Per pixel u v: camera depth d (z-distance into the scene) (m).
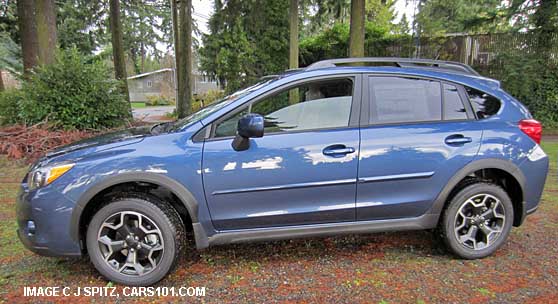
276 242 3.42
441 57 13.61
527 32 12.14
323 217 2.85
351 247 3.31
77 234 2.58
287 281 2.72
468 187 2.97
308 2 12.77
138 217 2.65
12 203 4.59
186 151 2.65
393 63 3.34
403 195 2.89
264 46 15.42
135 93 43.06
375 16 23.08
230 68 15.45
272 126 2.79
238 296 2.52
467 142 2.91
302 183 2.75
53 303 2.45
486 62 12.96
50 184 2.54
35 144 7.31
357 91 2.90
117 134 3.13
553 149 8.17
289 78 2.88
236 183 2.69
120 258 2.71
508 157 2.96
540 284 2.64
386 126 2.86
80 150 2.71
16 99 8.95
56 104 8.45
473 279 2.72
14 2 15.91
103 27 21.31
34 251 2.61
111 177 2.55
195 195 2.66
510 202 3.06
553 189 5.01
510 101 3.11
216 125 2.74
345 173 2.79
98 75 9.05
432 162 2.87
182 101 14.30
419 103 2.96
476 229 3.04
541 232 3.57
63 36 21.91
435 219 2.99
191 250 3.27
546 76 11.82
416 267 2.92
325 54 15.27
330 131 2.80
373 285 2.65
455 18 15.14
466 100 3.01
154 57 43.72
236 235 2.79
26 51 12.38
